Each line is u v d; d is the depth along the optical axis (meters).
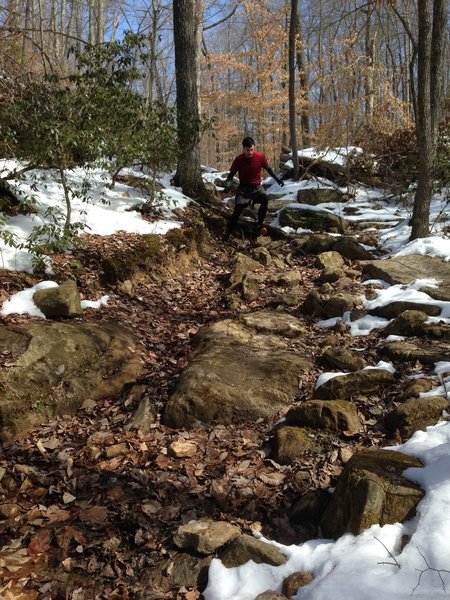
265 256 7.98
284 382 4.51
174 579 2.81
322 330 5.68
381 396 4.16
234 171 8.53
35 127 6.03
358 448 3.62
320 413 3.84
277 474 3.50
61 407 4.35
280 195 12.33
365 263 7.38
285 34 20.84
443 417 3.65
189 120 8.72
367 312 5.92
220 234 9.02
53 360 4.53
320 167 12.91
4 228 6.38
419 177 7.97
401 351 4.65
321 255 7.82
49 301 5.31
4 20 9.59
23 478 3.61
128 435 4.06
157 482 3.53
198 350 5.18
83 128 6.37
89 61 7.20
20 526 3.23
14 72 7.26
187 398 4.26
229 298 6.58
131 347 5.22
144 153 7.52
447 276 6.48
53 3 17.50
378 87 20.48
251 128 28.67
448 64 18.89
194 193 10.22
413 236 8.09
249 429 4.07
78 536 3.09
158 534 3.11
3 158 7.60
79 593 2.72
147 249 7.11
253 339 5.33
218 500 3.33
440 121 11.27
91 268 6.34
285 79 21.45
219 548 2.93
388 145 12.94
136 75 7.31
